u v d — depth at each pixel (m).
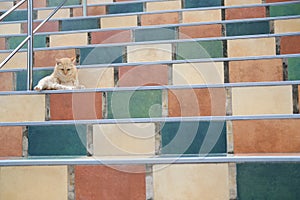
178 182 1.16
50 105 1.72
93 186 1.18
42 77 2.34
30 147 1.50
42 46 2.76
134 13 2.97
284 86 1.63
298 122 1.40
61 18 3.05
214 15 2.90
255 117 1.42
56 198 1.19
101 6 3.25
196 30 2.65
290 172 1.10
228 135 1.43
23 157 1.48
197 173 1.15
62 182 1.20
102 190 1.18
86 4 3.19
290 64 1.97
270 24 2.57
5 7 3.39
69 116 1.71
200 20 2.92
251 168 1.12
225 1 3.11
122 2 3.23
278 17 2.55
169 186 1.16
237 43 2.35
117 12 3.24
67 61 2.24
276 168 1.11
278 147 1.41
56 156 1.47
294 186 1.10
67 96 1.71
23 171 1.21
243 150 1.42
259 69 1.99
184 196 1.15
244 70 2.00
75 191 1.19
